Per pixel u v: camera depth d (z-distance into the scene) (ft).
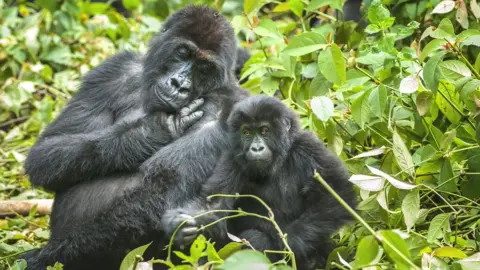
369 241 34.83
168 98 46.47
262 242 42.09
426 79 44.78
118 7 93.56
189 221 41.19
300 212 43.98
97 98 50.29
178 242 41.14
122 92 49.98
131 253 39.27
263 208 43.93
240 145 43.32
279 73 53.93
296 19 81.46
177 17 47.91
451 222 46.91
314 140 44.19
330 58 47.85
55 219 47.70
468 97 45.42
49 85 77.77
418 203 41.47
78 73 78.07
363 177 40.83
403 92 44.42
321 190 42.63
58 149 46.96
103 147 46.37
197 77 47.06
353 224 44.47
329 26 57.98
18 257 48.55
